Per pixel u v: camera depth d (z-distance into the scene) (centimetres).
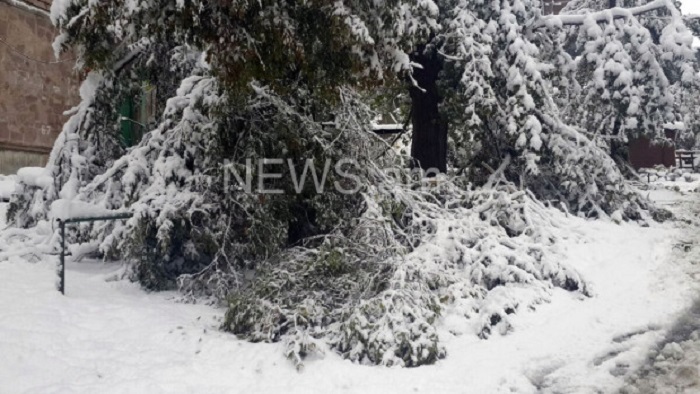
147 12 668
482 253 772
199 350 579
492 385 509
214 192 800
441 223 825
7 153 1440
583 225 969
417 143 1259
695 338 585
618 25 1421
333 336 599
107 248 775
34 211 905
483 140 1158
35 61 1516
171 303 736
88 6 705
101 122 939
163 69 980
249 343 595
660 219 1170
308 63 739
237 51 658
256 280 698
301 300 653
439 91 1169
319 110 866
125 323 632
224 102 763
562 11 2066
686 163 3155
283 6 698
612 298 723
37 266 821
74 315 636
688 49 1416
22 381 495
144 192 796
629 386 491
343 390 505
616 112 1377
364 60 770
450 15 1138
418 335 571
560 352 577
